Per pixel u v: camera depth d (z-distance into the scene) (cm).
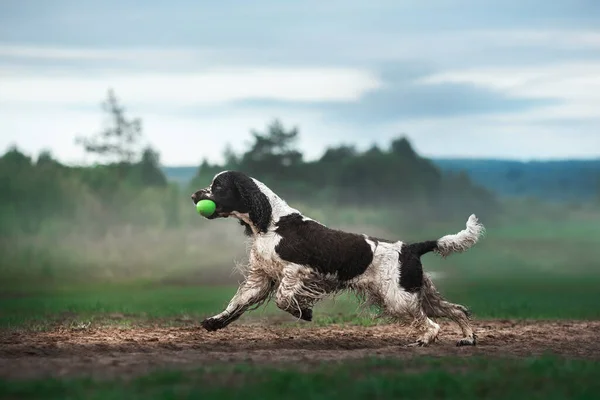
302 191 6569
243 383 1022
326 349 1396
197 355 1245
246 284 1455
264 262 1420
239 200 1409
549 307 2405
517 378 1070
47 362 1162
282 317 1923
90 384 1006
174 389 984
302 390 982
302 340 1465
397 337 1543
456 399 975
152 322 1781
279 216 1410
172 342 1405
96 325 1700
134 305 2355
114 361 1171
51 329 1608
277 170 6869
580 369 1139
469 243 1432
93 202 4584
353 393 977
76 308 2134
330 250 1388
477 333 1616
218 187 1412
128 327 1658
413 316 1401
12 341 1416
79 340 1434
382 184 6581
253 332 1588
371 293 1414
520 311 2194
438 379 1043
